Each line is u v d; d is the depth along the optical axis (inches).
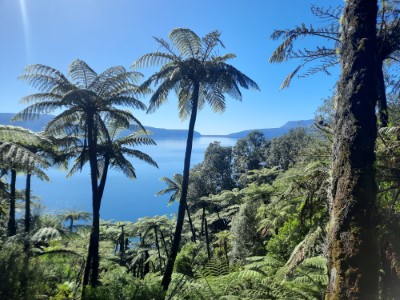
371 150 105.3
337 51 136.6
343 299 95.0
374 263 95.8
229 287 263.1
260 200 719.7
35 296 265.0
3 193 445.1
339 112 114.0
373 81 109.7
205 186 1753.2
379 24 205.3
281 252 379.6
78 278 588.7
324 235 173.0
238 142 1927.9
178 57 449.4
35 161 327.3
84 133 574.9
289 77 294.2
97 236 507.2
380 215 132.4
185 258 794.8
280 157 1443.2
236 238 729.6
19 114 503.8
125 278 304.2
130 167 621.3
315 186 177.9
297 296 203.3
